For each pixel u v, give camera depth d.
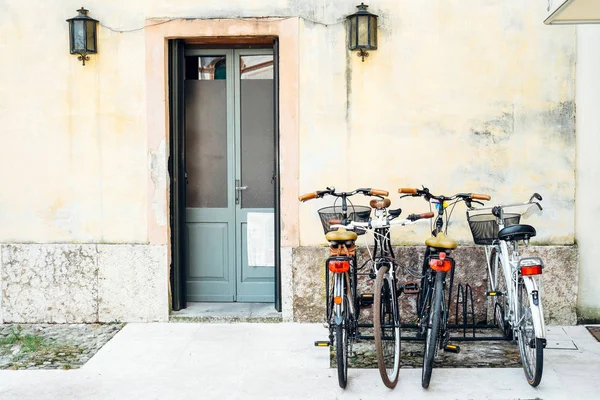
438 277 4.54
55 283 6.30
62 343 5.79
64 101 6.24
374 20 6.01
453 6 6.05
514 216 5.39
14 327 6.24
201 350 5.57
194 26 6.14
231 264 6.61
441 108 6.11
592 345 5.58
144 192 6.25
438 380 4.87
